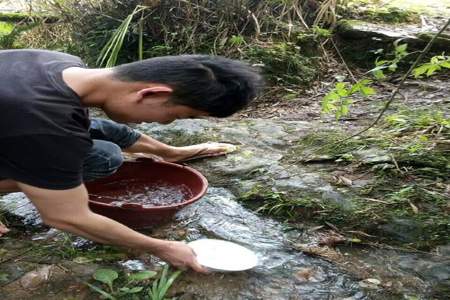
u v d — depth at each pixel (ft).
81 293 6.54
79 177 5.91
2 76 5.70
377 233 7.72
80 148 5.77
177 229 7.76
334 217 8.01
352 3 16.14
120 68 5.94
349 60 14.37
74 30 15.38
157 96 5.81
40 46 16.05
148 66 5.89
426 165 9.07
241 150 10.06
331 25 14.84
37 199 5.89
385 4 16.37
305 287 6.68
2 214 8.14
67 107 5.67
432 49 13.82
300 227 7.90
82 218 6.06
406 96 12.42
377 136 10.19
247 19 14.53
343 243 7.55
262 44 14.02
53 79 5.75
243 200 8.50
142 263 7.04
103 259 7.13
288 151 10.05
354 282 6.79
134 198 8.32
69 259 7.13
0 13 17.79
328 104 8.93
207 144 9.87
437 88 12.70
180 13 14.44
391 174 8.89
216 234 7.69
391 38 14.03
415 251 7.36
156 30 14.48
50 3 16.05
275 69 13.39
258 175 9.16
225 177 9.17
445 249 7.36
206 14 14.56
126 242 6.37
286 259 7.20
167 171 8.61
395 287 6.69
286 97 12.83
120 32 13.10
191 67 5.82
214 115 5.99
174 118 6.01
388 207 8.11
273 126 11.10
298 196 8.46
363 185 8.68
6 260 7.11
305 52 14.32
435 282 6.77
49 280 6.74
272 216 8.16
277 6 15.19
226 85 5.87
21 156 5.64
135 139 8.70
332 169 9.22
